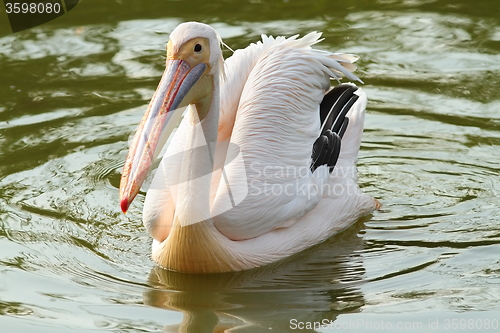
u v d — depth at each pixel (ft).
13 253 34.94
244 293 32.53
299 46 38.01
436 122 48.42
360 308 30.86
